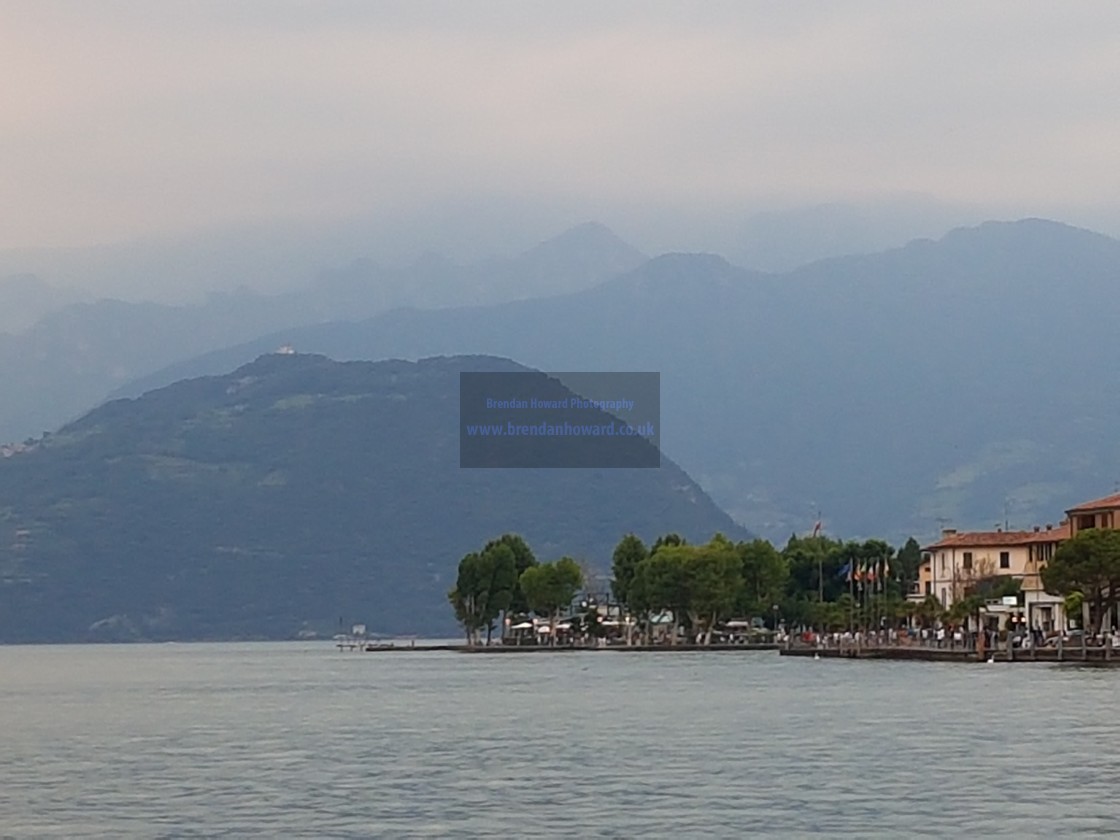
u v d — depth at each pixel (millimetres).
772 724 198000
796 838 114375
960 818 120500
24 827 125312
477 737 191625
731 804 129875
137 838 119812
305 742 191000
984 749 161375
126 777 156500
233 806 134750
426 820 125188
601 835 117125
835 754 161375
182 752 181250
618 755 166125
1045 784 135750
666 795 135375
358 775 153750
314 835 119688
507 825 122125
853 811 124875
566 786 142250
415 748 179500
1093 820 118438
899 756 157875
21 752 184125
